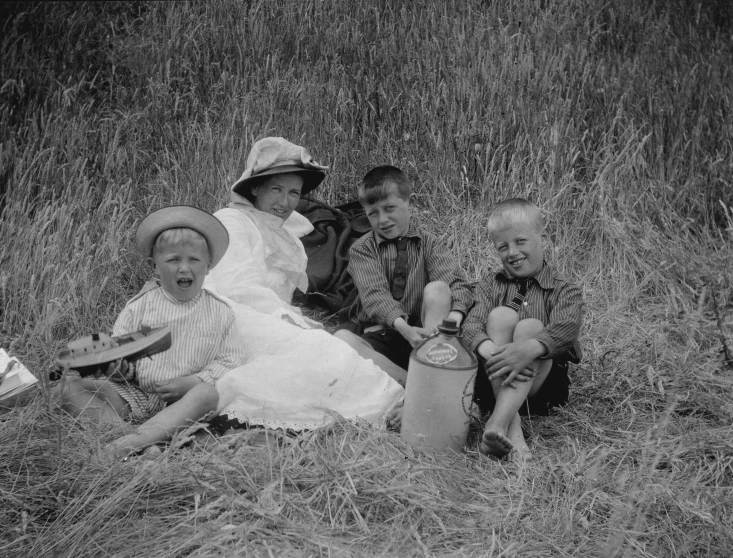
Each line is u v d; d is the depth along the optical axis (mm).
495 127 5766
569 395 3795
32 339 3746
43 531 2506
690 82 6527
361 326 3961
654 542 2572
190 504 2613
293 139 5836
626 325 4555
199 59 6621
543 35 6762
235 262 3773
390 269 3789
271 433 3146
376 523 2580
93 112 6301
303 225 4867
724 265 5000
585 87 6273
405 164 5832
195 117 5910
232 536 2383
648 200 5496
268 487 2588
